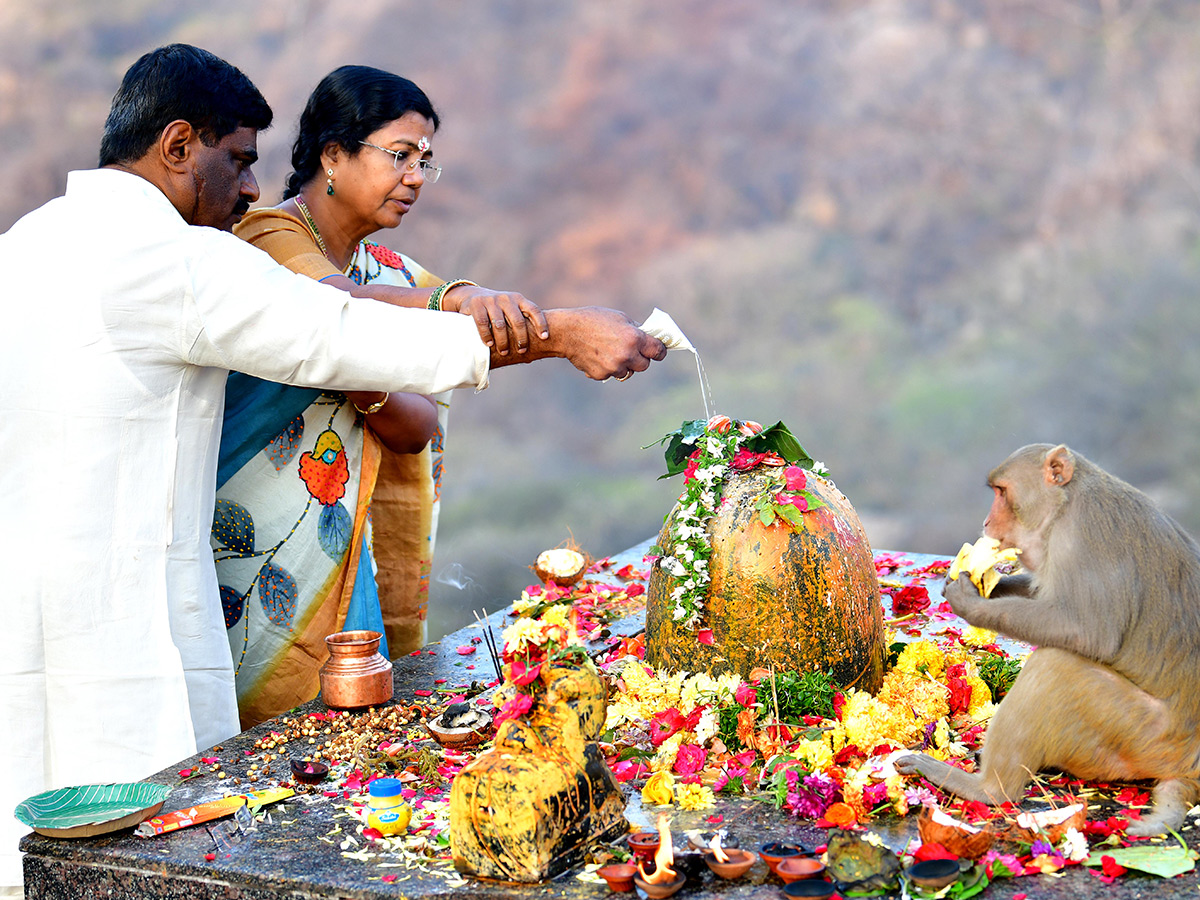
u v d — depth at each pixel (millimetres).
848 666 3977
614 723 3928
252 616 4582
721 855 3100
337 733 4016
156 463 3912
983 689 4141
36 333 3797
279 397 4543
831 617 3939
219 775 3729
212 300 3836
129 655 3850
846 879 3027
